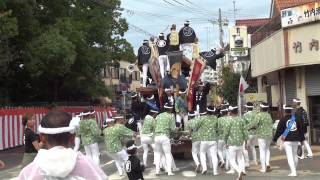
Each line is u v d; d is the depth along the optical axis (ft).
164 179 48.98
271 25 89.86
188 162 62.13
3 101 114.21
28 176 12.92
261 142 51.78
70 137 13.33
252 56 100.53
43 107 101.04
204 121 51.24
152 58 67.67
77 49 116.78
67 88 138.41
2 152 81.56
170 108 52.80
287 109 48.73
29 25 100.99
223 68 134.72
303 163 57.36
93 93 142.51
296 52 74.43
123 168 51.78
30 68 101.19
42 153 12.98
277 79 87.71
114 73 230.27
